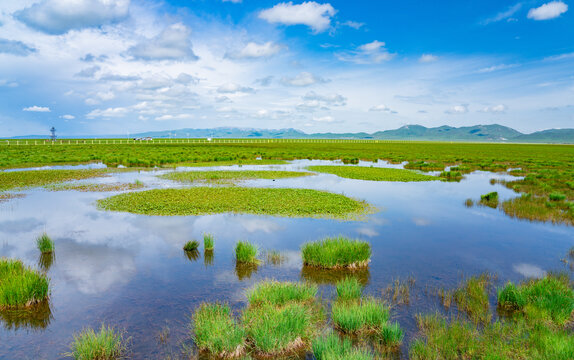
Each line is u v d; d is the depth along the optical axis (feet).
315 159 161.27
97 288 24.75
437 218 48.55
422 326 19.74
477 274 28.40
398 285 25.86
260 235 38.75
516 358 16.55
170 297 23.43
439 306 22.45
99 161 130.00
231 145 306.76
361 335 19.10
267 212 49.70
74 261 30.12
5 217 45.16
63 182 75.87
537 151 299.58
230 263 30.14
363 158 165.68
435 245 36.14
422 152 236.84
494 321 20.47
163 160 126.52
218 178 86.69
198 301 22.88
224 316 19.65
